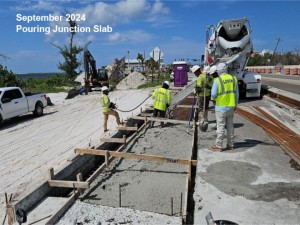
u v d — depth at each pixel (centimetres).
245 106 1215
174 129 1016
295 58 6025
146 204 526
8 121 1441
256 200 454
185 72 2142
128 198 551
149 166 700
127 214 464
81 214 469
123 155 668
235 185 503
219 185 504
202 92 952
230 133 672
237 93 654
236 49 1331
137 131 968
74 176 675
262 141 737
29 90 2711
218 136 666
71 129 1171
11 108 1332
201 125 817
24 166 755
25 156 841
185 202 482
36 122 1369
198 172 557
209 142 741
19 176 688
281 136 752
